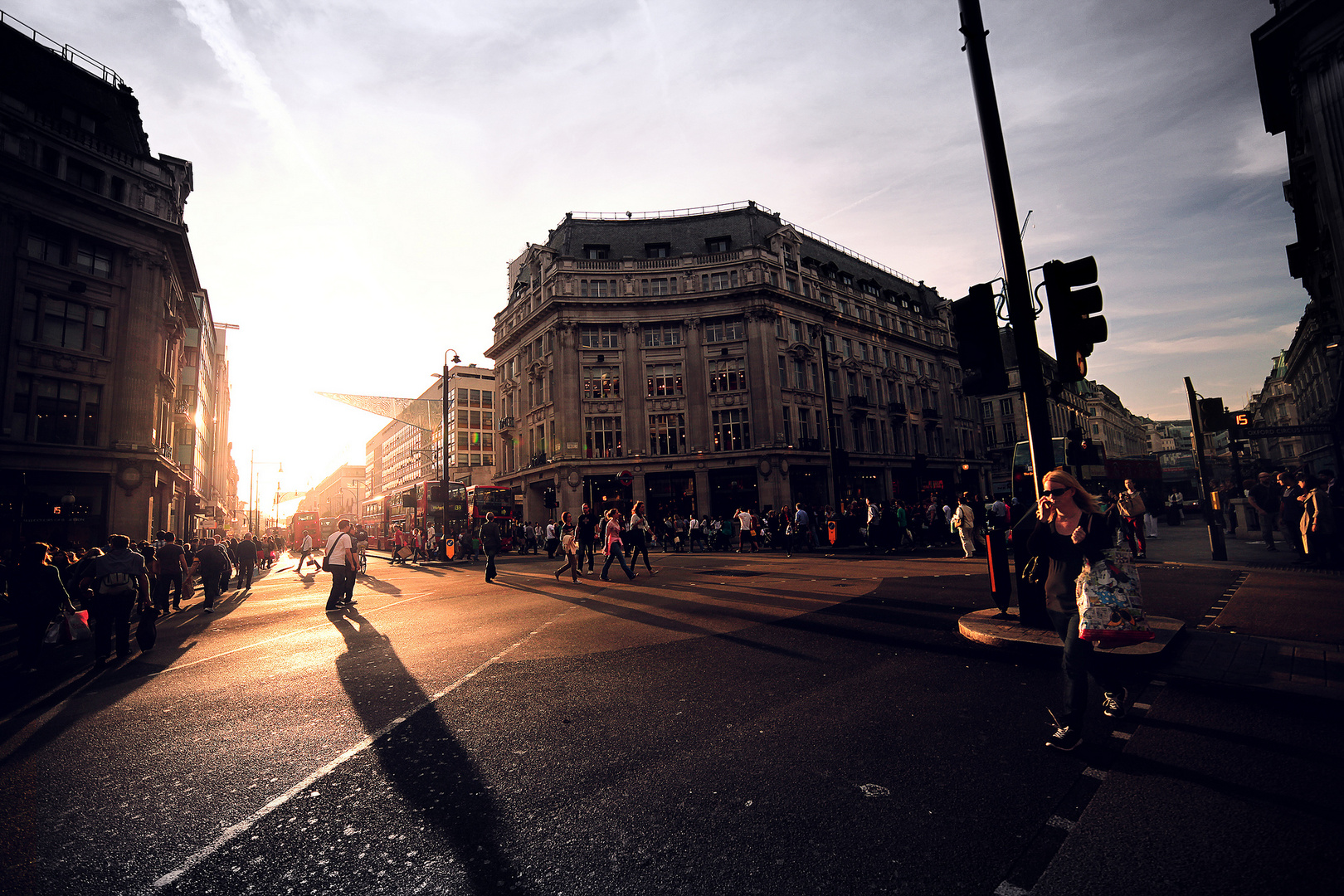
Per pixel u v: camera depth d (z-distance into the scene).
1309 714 3.79
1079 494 3.55
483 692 5.02
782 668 5.38
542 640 7.00
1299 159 16.69
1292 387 55.91
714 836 2.63
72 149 21.50
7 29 20.77
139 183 23.41
